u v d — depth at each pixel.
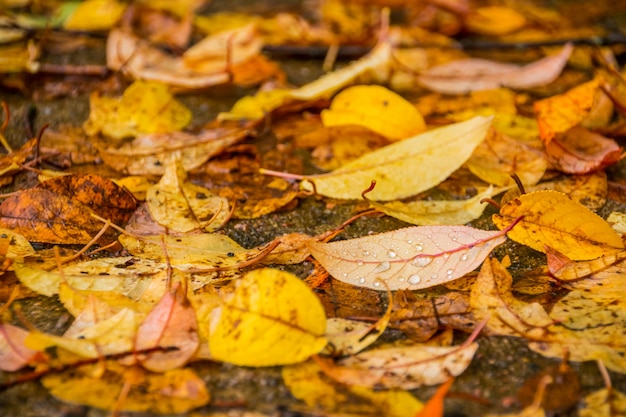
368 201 0.71
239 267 0.69
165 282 0.68
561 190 0.75
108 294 0.67
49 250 0.70
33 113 0.84
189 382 0.64
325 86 0.81
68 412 0.63
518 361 0.65
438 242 0.68
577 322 0.66
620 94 0.80
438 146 0.74
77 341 0.64
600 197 0.75
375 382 0.64
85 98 0.86
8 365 0.64
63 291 0.67
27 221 0.71
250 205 0.75
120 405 0.63
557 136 0.78
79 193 0.71
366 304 0.68
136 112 0.81
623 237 0.71
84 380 0.64
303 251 0.70
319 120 0.84
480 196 0.72
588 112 0.76
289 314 0.64
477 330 0.65
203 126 0.83
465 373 0.65
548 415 0.63
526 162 0.77
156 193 0.72
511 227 0.67
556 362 0.65
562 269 0.68
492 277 0.67
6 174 0.77
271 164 0.79
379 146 0.80
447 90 0.86
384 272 0.67
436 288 0.69
